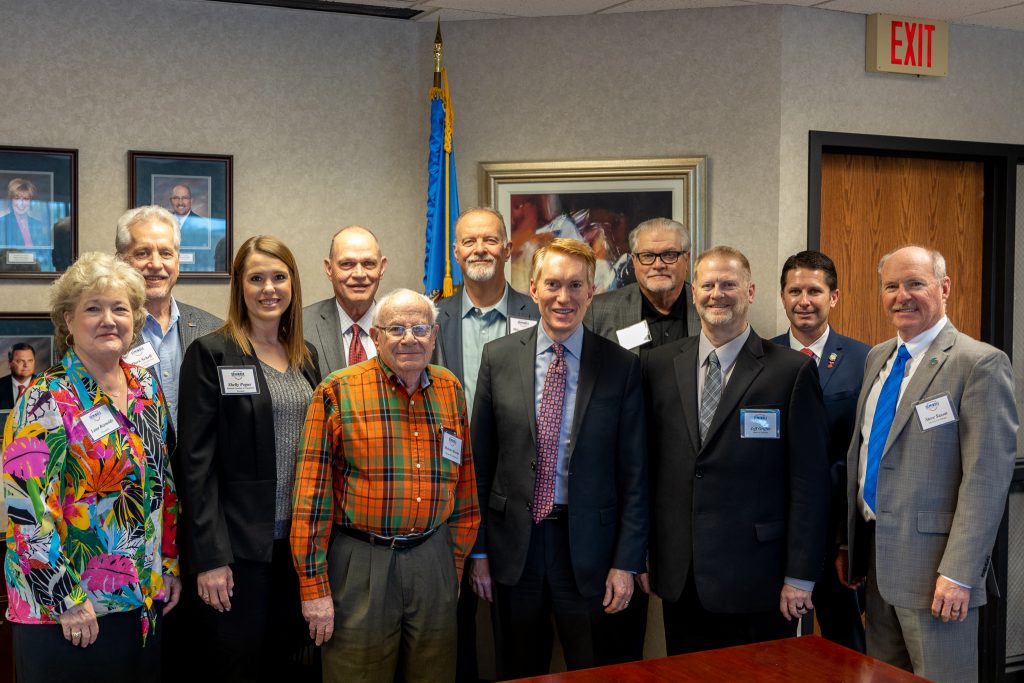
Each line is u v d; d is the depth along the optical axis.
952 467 2.86
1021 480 4.75
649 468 3.08
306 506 2.67
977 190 4.76
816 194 4.27
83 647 2.43
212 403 2.75
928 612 2.86
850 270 4.54
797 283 3.63
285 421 2.85
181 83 4.16
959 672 2.88
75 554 2.41
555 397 2.94
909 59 4.34
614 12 4.31
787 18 4.18
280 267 2.85
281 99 4.32
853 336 4.57
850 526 3.12
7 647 3.41
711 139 4.28
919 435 2.89
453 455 2.79
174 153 4.12
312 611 2.65
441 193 4.19
